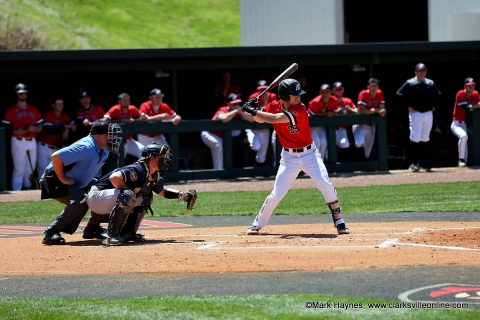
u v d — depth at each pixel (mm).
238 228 31516
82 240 28688
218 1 137250
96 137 27656
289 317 16406
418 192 42688
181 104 61406
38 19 110812
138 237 27719
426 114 52781
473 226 29578
